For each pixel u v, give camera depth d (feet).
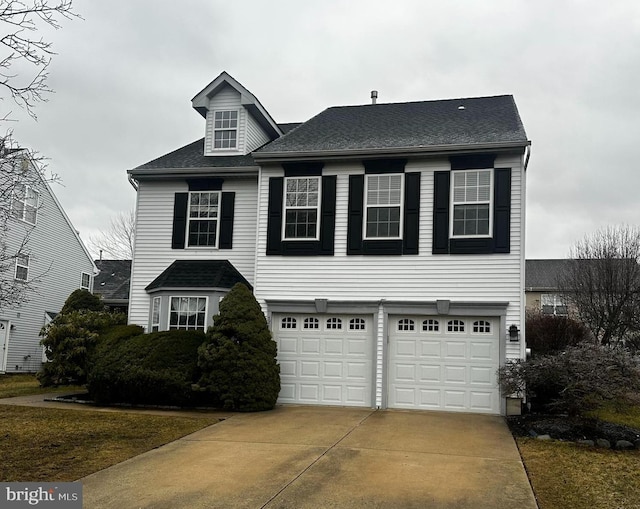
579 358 36.04
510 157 45.47
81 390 57.00
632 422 40.24
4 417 39.45
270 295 48.80
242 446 31.65
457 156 46.29
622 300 82.02
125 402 45.47
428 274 45.93
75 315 57.67
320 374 47.57
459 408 44.52
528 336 69.87
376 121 55.72
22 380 72.18
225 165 54.34
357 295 47.14
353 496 23.48
